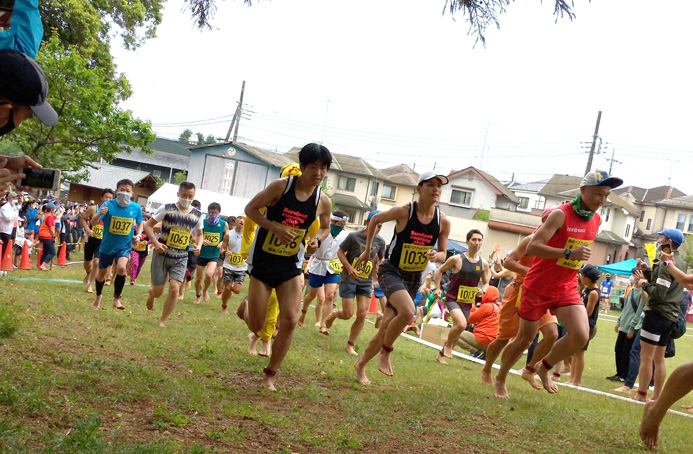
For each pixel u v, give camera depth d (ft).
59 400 13.11
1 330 18.65
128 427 12.53
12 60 8.77
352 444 13.60
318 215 19.20
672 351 27.96
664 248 24.32
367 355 21.33
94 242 37.60
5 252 48.21
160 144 268.62
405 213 20.72
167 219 28.96
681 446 17.75
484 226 158.92
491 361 25.27
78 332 22.09
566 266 19.92
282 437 13.47
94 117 72.13
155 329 26.99
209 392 16.39
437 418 17.17
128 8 91.40
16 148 100.22
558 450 15.62
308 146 17.35
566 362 36.32
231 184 157.38
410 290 21.61
